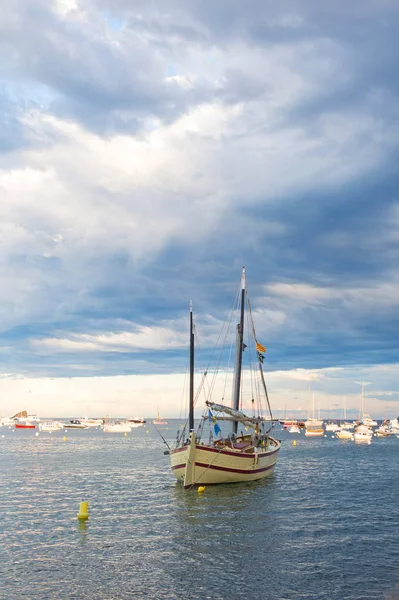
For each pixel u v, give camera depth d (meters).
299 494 59.25
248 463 60.56
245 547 36.78
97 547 36.88
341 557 34.69
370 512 49.44
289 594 28.31
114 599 27.67
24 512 49.38
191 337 67.19
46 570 32.09
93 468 89.69
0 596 28.12
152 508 50.19
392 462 104.38
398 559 34.38
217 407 64.50
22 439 198.88
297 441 187.25
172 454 60.38
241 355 73.31
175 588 29.09
